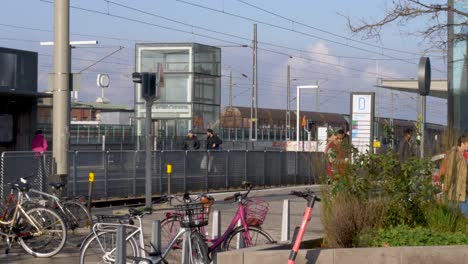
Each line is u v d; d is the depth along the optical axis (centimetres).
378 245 924
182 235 945
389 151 1036
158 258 888
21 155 1691
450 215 1016
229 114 5872
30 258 1188
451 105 1543
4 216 1212
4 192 1603
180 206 944
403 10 1161
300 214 1789
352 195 996
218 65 3431
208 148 2892
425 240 919
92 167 2177
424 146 1105
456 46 1505
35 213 1201
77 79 1628
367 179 1002
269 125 6191
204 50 3341
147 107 1805
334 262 840
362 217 974
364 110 1652
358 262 841
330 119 5888
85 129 4659
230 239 1009
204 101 3347
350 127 1662
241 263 841
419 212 1019
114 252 896
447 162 1060
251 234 1020
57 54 1614
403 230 945
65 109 1617
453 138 1112
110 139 4547
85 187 2145
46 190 1741
